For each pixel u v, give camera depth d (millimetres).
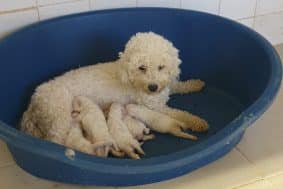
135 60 1144
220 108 1411
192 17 1459
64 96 1209
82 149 1108
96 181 1089
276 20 1772
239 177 1142
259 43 1296
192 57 1523
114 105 1259
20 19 1393
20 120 1347
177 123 1261
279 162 1188
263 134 1293
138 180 1094
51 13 1429
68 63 1479
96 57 1514
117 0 1494
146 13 1472
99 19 1444
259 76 1279
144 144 1253
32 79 1407
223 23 1410
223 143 983
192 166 1123
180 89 1464
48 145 927
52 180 1131
